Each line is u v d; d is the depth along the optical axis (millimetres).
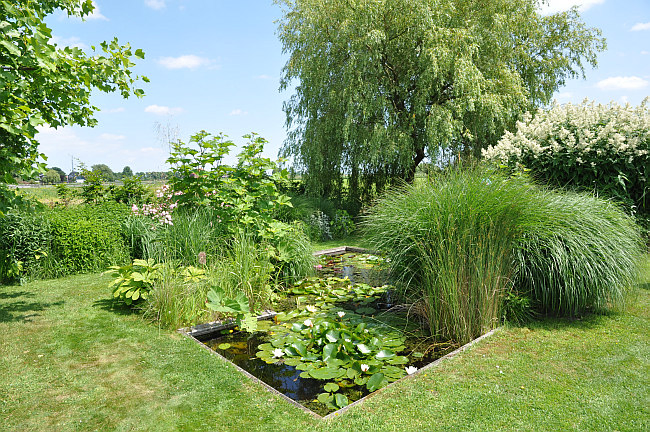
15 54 2914
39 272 4957
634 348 2734
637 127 5727
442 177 4070
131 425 1881
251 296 3844
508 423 1848
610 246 3457
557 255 3279
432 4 9086
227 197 5289
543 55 11906
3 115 3137
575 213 3592
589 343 2838
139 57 3895
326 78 9992
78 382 2330
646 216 5621
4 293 4309
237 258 4086
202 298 3584
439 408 1987
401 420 1884
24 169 3674
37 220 5109
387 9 9242
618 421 1860
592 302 3434
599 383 2238
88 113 3986
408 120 9742
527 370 2416
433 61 8555
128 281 3727
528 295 3508
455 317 2990
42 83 3379
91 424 1892
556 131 6301
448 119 8680
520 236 3318
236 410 2014
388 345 2930
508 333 3068
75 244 5172
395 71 10102
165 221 5820
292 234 5363
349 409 2002
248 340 3180
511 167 5770
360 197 11164
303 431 1807
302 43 10164
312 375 2428
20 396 2162
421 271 3438
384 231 3717
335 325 3156
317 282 4941
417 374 2396
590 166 5762
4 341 2969
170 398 2143
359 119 9641
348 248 7469
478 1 10086
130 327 3291
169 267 3875
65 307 3816
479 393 2137
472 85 8602
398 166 10344
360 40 8977
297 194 11227
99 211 6371
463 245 3037
